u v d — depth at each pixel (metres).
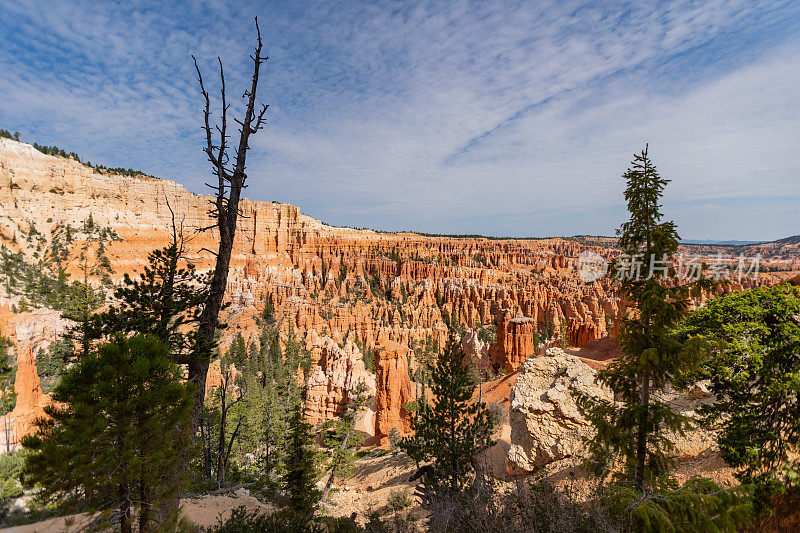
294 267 182.75
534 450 21.58
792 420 13.76
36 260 96.81
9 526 11.05
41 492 9.32
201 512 20.81
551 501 10.81
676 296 10.72
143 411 10.00
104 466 9.41
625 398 12.19
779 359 15.02
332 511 30.64
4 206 102.88
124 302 17.30
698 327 16.58
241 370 93.12
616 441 11.36
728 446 14.71
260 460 51.84
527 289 155.62
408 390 60.62
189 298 17.59
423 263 189.50
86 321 16.50
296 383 73.38
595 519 9.63
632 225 11.81
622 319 12.17
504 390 50.47
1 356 50.16
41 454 9.12
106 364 9.87
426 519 18.33
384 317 146.88
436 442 20.66
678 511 8.20
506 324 86.19
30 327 61.50
